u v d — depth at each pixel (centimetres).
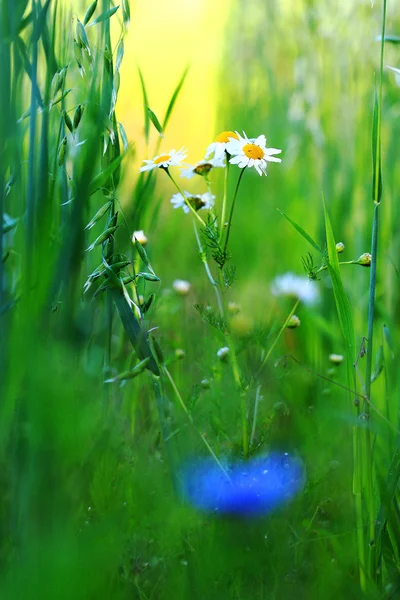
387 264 98
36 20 72
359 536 80
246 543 79
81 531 71
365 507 82
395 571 80
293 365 94
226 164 84
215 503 79
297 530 82
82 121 77
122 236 80
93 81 77
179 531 77
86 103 76
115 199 79
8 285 74
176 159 83
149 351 80
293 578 80
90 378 72
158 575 79
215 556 78
